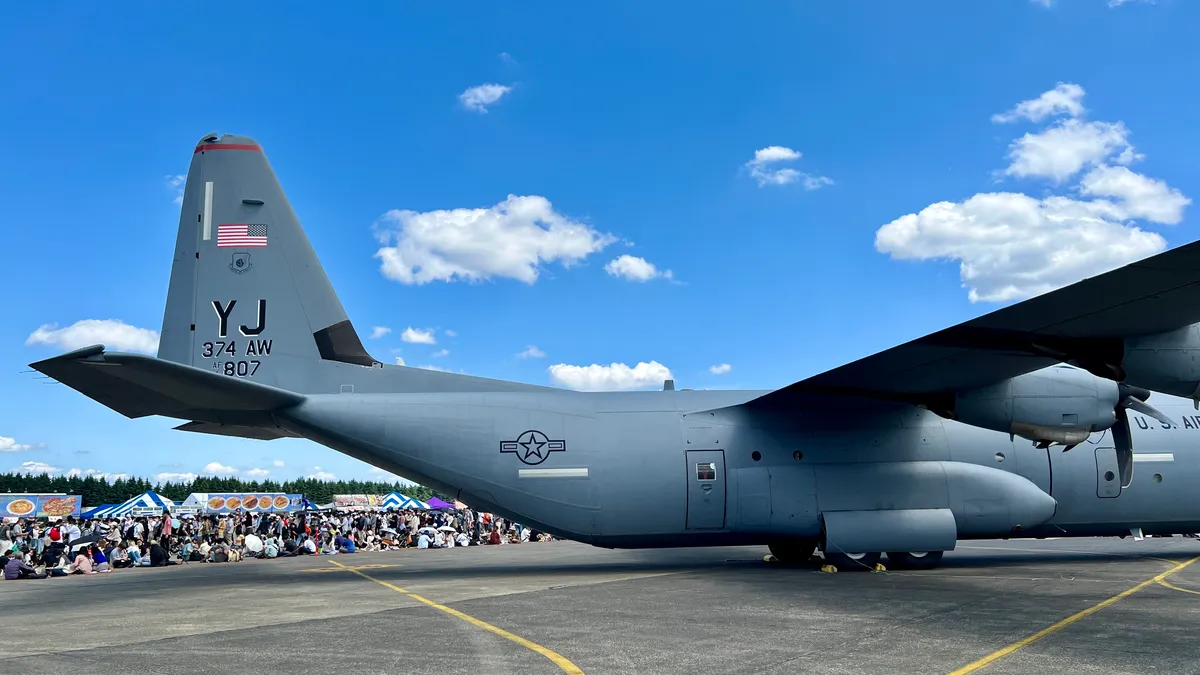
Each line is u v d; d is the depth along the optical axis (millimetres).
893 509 14180
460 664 6539
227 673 6238
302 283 14758
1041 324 11180
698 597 10609
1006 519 14461
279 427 14539
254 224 14797
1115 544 21281
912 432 14852
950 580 12422
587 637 7719
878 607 9578
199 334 14406
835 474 14359
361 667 6438
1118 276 9594
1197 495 15328
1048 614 8969
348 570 16219
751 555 18359
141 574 17344
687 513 14156
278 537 25906
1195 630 7934
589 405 14695
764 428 14656
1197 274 9445
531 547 26516
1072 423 13430
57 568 17688
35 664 6625
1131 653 6848
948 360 12367
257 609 9914
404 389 14672
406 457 13977
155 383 12359
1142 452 15375
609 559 17859
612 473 14094
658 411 14727
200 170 14906
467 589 11883
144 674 6211
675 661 6621
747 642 7422
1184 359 11805
